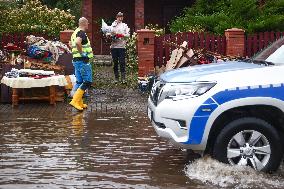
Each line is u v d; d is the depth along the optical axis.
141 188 8.22
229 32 17.75
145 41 17.50
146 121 12.45
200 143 8.54
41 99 14.49
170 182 8.45
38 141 10.67
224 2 22.17
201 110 8.48
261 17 20.28
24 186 8.30
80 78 13.80
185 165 9.25
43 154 9.84
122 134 11.25
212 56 15.34
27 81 14.04
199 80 8.58
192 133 8.51
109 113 13.33
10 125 12.00
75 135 11.14
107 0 27.61
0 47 18.70
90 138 10.92
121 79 17.72
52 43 15.98
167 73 9.34
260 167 8.59
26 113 13.32
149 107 9.48
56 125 12.02
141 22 25.28
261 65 8.95
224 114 8.61
